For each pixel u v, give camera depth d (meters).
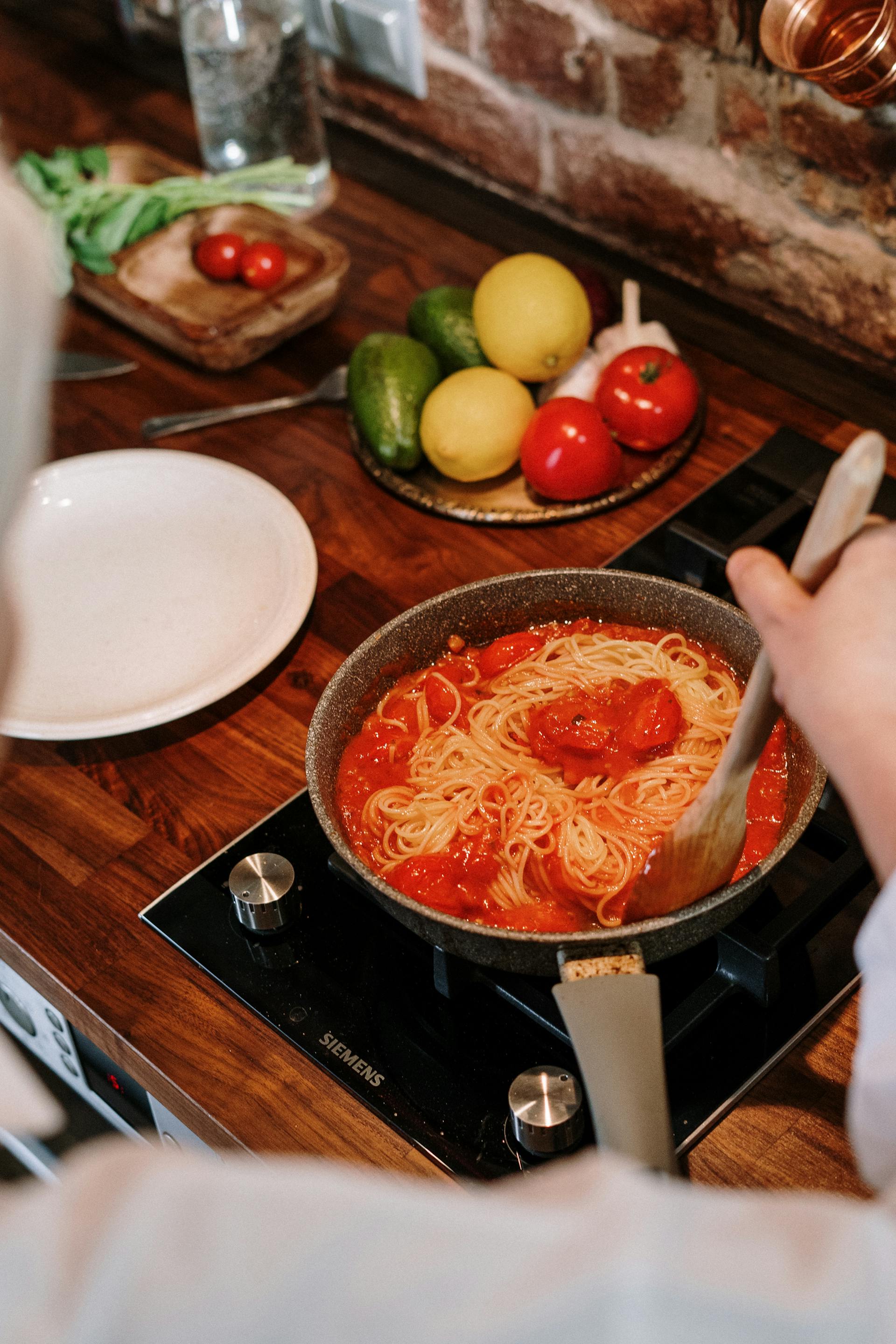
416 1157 0.76
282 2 1.41
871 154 1.12
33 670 1.04
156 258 1.42
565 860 0.82
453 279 1.42
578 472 1.11
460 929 0.70
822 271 1.24
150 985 0.86
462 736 0.91
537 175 1.46
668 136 1.29
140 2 1.75
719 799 0.67
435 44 1.46
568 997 0.67
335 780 0.87
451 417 1.12
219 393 1.33
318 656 1.07
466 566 1.13
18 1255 0.32
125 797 0.98
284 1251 0.33
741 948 0.78
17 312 0.30
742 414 1.24
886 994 0.43
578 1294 0.33
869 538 0.52
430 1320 0.33
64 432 1.30
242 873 0.88
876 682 0.49
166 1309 0.32
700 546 1.06
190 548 1.12
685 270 1.37
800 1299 0.33
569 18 1.29
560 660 0.94
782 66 1.07
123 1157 0.34
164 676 1.03
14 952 0.90
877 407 1.22
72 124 1.69
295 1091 0.79
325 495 1.21
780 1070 0.78
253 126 1.50
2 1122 0.37
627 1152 0.60
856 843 0.84
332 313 1.41
